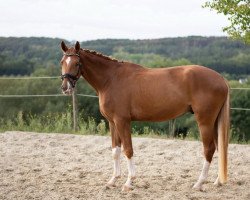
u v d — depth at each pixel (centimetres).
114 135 692
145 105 661
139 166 823
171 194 631
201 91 644
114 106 668
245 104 2067
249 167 814
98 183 698
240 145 1026
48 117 1389
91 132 1205
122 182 705
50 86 2341
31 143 1037
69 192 645
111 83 676
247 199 614
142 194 633
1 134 1137
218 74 660
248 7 863
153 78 663
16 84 2373
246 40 907
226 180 641
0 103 2283
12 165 827
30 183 693
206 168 657
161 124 1744
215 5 904
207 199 612
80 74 679
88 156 912
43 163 848
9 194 637
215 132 671
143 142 1039
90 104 2016
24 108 2259
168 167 814
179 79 654
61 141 1060
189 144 1019
